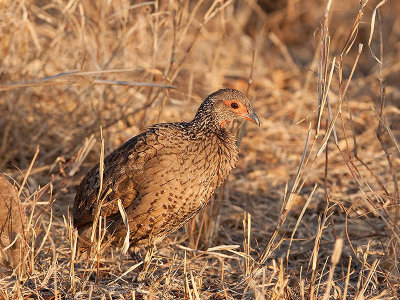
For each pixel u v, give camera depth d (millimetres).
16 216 7930
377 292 8172
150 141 8266
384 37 19703
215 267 9219
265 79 17625
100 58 12945
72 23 12742
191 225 9742
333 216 11109
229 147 8633
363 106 15805
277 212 11359
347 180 12422
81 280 8164
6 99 12414
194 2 19219
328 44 8000
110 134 12531
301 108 15703
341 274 9031
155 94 12594
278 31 20891
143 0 12828
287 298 7770
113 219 8508
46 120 12930
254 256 9781
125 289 7984
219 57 17938
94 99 13102
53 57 13180
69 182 11242
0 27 11922
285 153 13750
